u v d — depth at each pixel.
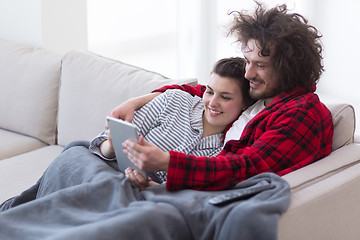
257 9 1.66
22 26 2.86
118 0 4.13
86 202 1.50
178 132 1.75
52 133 2.44
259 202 1.35
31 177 2.09
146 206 1.37
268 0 3.85
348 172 1.59
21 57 2.53
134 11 4.19
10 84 2.52
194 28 3.82
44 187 1.73
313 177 1.54
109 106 2.18
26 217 1.47
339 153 1.70
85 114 2.25
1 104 2.54
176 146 1.73
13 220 1.46
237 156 1.54
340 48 3.82
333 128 1.74
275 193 1.40
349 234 1.62
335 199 1.51
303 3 3.81
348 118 1.77
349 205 1.58
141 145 1.47
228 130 1.74
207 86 1.72
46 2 2.76
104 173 1.60
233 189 1.52
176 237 1.38
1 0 2.90
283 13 1.61
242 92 1.71
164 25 4.21
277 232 1.32
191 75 3.94
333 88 3.94
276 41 1.56
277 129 1.58
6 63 2.55
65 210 1.46
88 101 2.24
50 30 2.82
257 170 1.55
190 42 3.88
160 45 4.23
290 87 1.64
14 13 2.87
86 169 1.65
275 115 1.60
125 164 1.60
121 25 4.16
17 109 2.49
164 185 1.56
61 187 1.68
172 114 1.78
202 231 1.38
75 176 1.66
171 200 1.42
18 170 2.14
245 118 1.73
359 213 1.63
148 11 4.21
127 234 1.31
